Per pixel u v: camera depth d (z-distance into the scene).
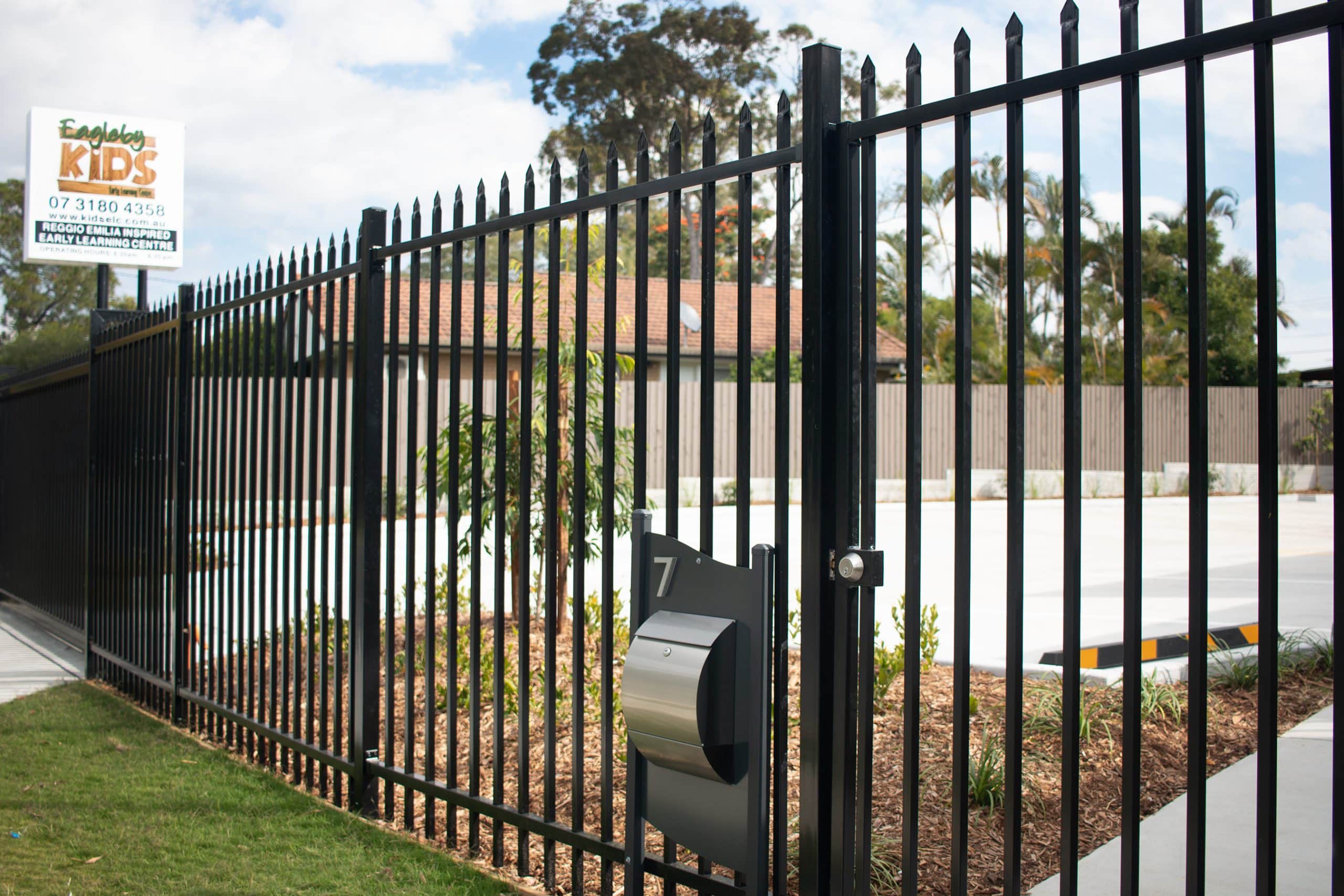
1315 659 4.76
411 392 3.66
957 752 2.13
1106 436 22.72
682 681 2.29
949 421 21.69
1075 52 1.93
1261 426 1.69
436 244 3.54
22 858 3.44
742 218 2.46
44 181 12.10
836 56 2.32
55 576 7.90
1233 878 2.82
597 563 9.12
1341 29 1.60
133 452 6.01
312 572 4.17
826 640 2.32
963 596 2.12
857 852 2.31
